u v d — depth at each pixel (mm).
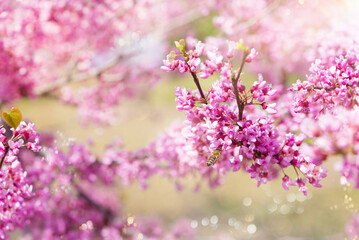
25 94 3686
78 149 2814
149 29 4551
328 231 4566
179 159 2193
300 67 3125
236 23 3369
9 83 3406
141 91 6730
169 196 5785
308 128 1050
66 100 4379
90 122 4664
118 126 7164
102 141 6645
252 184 5914
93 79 4262
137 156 2762
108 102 4461
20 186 1445
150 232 4352
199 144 1506
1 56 2996
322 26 3230
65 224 3205
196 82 1288
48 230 3039
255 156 1301
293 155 1289
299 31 3346
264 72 3672
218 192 5844
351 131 1012
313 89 1418
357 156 1004
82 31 3406
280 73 3561
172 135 2221
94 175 2926
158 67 3979
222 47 3184
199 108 1313
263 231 4918
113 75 4086
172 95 8641
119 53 3875
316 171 1275
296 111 1459
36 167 2461
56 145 2684
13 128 1381
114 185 4195
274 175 1423
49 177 2494
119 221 3562
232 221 5184
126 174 2807
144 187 2809
